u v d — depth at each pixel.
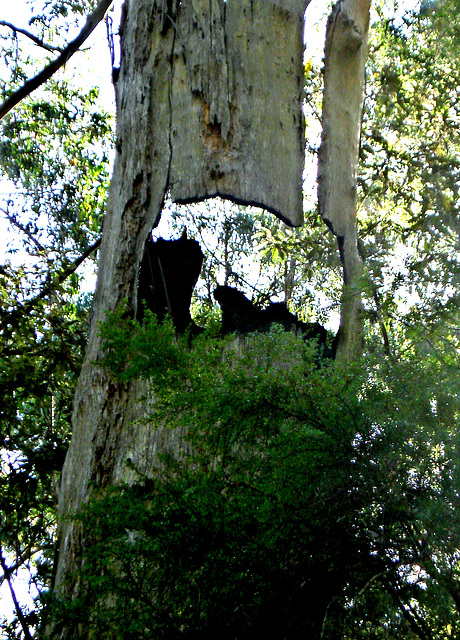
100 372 5.73
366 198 10.24
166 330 3.82
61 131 12.78
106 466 5.52
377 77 9.98
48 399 9.27
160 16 6.33
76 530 5.34
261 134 5.98
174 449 5.32
